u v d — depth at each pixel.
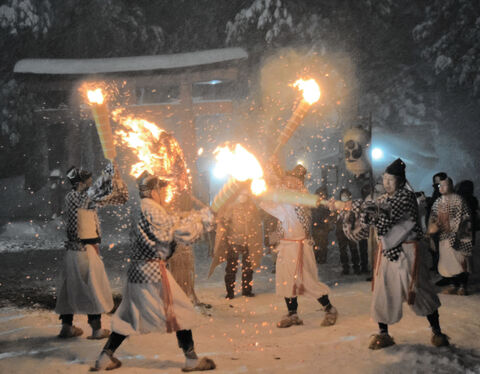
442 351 4.71
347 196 9.79
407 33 25.83
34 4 19.55
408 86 24.55
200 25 23.89
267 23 20.70
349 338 5.29
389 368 4.30
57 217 18.05
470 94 24.69
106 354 4.34
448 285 8.23
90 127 18.94
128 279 4.34
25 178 19.92
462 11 24.59
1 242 15.35
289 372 4.27
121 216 17.53
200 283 9.29
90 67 16.17
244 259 7.95
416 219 4.92
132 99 16.28
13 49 20.28
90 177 5.51
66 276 5.34
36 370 4.36
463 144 24.30
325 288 5.93
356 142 15.13
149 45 22.59
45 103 20.91
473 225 7.55
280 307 7.17
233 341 5.33
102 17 21.08
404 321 5.84
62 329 5.43
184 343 4.34
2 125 20.14
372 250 9.05
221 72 15.73
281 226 6.10
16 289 8.52
